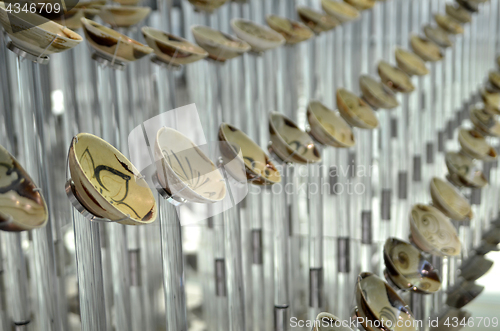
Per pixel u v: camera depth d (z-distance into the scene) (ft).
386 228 8.23
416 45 9.16
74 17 6.26
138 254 7.38
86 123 7.96
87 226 5.56
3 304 6.72
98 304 5.64
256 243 7.72
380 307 6.07
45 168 6.02
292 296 7.06
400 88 8.36
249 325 6.65
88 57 7.67
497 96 9.18
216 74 7.61
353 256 7.69
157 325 6.58
